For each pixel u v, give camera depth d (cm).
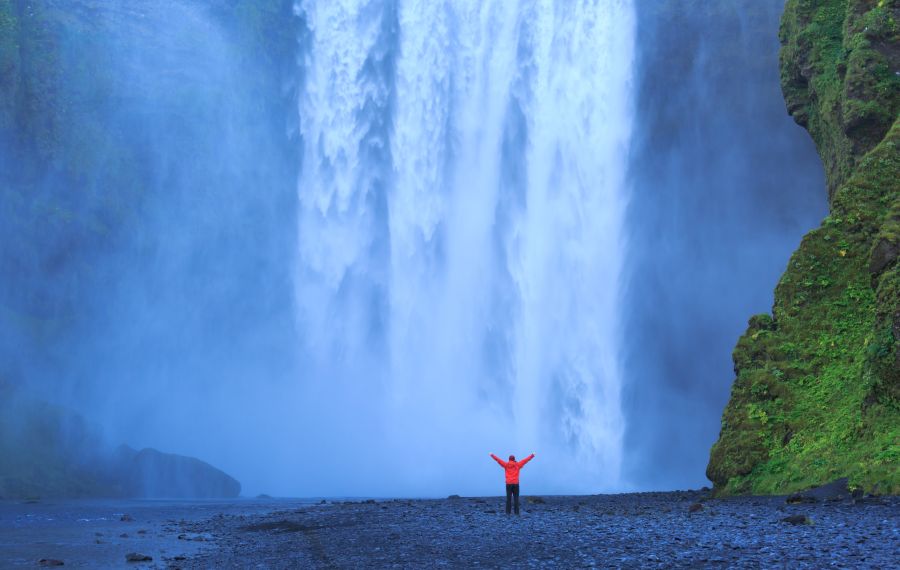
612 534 1458
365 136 6500
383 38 6612
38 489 4034
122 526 2277
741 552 1155
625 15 6328
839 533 1294
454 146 6544
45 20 5303
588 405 6119
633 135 6284
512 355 6244
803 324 2520
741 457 2359
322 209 6347
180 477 4606
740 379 2533
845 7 3459
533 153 6450
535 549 1330
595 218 6306
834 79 3278
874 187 2608
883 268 2308
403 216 6469
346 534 1773
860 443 2077
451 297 6366
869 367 2128
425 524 1886
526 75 6538
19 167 5069
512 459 2091
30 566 1425
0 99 4894
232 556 1511
